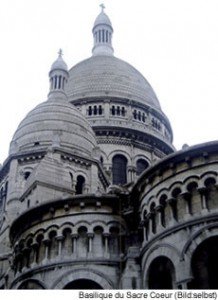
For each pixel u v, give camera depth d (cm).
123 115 7494
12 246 4438
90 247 3819
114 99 7581
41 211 4075
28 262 4000
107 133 7131
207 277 3052
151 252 3375
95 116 7356
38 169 4672
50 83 6788
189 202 3294
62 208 4009
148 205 3562
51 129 5762
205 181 3272
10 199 5272
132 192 3847
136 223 3822
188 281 3044
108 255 3794
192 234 3164
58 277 3725
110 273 3722
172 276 3198
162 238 3325
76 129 5856
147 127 7512
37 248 3978
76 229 3888
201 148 3353
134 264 3541
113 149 7044
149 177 3606
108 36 9712
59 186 4650
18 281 3959
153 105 7912
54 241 3919
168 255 3234
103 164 6856
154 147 7394
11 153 5659
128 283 3453
